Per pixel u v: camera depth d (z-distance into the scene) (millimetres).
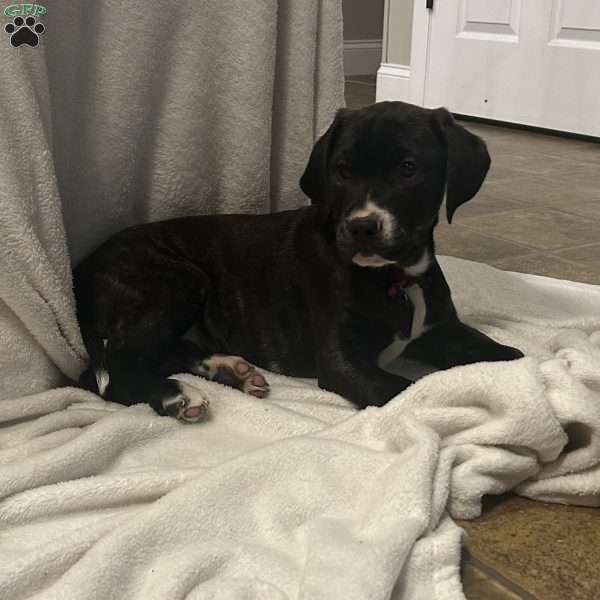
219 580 392
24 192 534
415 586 395
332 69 741
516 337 672
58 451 476
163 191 692
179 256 656
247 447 522
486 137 1603
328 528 417
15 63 520
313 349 637
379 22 2727
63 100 600
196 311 646
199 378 595
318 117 750
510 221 1075
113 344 604
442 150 608
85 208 648
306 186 642
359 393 579
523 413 474
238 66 679
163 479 460
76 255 664
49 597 367
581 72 1524
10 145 522
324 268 621
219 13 664
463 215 1103
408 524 410
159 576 390
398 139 589
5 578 382
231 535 427
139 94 631
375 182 590
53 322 564
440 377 515
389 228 577
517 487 493
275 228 669
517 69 1621
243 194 723
